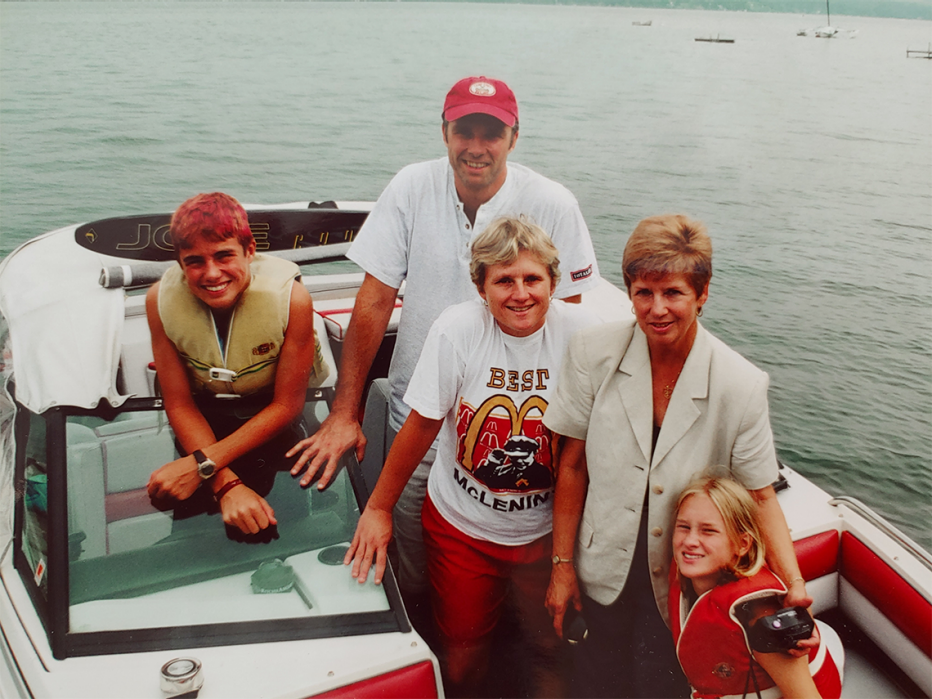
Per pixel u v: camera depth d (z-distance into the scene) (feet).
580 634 4.70
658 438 4.19
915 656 5.43
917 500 15.37
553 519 4.83
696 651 4.32
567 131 24.21
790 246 24.62
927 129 42.86
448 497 4.91
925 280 25.02
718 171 26.78
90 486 4.73
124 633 4.23
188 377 4.91
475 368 4.44
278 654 4.21
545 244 4.12
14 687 4.03
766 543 4.22
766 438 4.15
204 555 4.68
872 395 18.53
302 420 5.41
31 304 5.30
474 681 4.61
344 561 4.77
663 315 3.84
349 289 8.34
